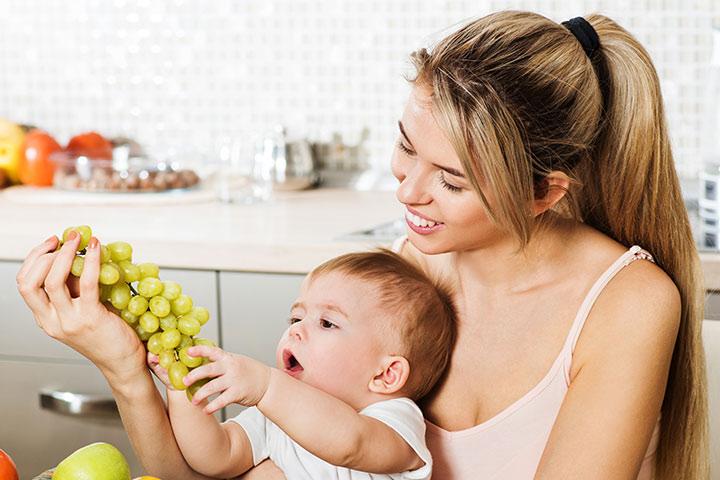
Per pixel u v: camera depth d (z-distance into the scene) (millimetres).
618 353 1312
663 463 1512
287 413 1227
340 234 2342
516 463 1396
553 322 1398
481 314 1475
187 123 3184
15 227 2477
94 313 1174
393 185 3051
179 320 1181
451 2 2926
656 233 1427
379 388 1441
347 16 3012
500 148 1201
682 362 1467
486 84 1211
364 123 3055
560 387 1369
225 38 3111
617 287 1356
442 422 1468
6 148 3113
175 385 1158
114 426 2418
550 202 1315
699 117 2797
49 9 3215
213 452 1345
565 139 1274
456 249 1326
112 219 2582
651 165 1401
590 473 1255
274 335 2299
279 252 2258
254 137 2832
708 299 2023
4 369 2465
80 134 3127
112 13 3176
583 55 1304
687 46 2781
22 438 2480
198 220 2557
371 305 1454
